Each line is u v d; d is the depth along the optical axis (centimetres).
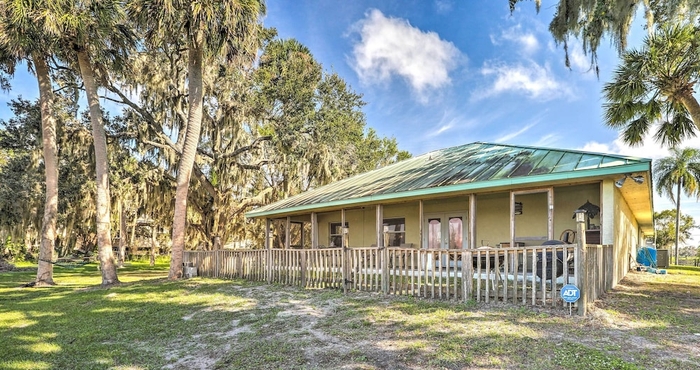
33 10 1038
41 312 780
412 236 1298
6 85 1419
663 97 981
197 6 1077
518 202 1068
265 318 649
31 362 475
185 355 493
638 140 1076
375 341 497
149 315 719
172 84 1838
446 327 533
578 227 578
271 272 1053
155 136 1947
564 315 563
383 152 3609
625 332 488
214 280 1166
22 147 1897
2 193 1688
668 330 497
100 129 1280
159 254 3516
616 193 887
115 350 518
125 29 1285
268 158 2147
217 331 595
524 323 532
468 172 971
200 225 2203
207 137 2028
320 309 693
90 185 1847
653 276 1198
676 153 2742
